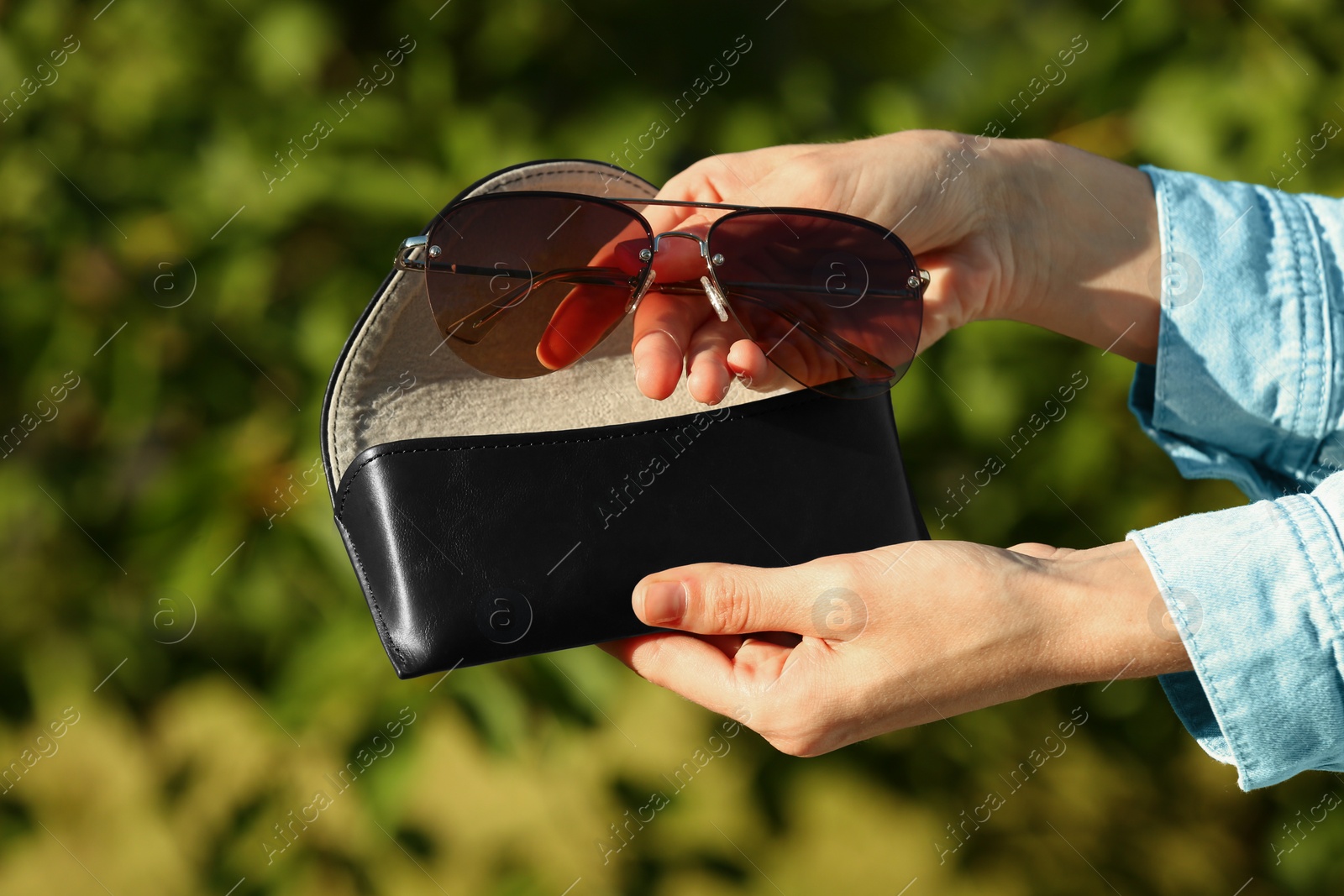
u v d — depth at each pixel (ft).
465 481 2.50
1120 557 2.45
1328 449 2.63
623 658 2.55
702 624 2.48
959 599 2.43
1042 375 3.08
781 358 2.61
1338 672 2.37
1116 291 2.70
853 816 3.32
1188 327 2.63
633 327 2.68
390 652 2.48
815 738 2.49
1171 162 3.05
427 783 3.26
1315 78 3.03
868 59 3.13
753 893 3.23
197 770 3.18
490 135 3.01
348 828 3.13
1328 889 3.24
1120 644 2.42
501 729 2.98
